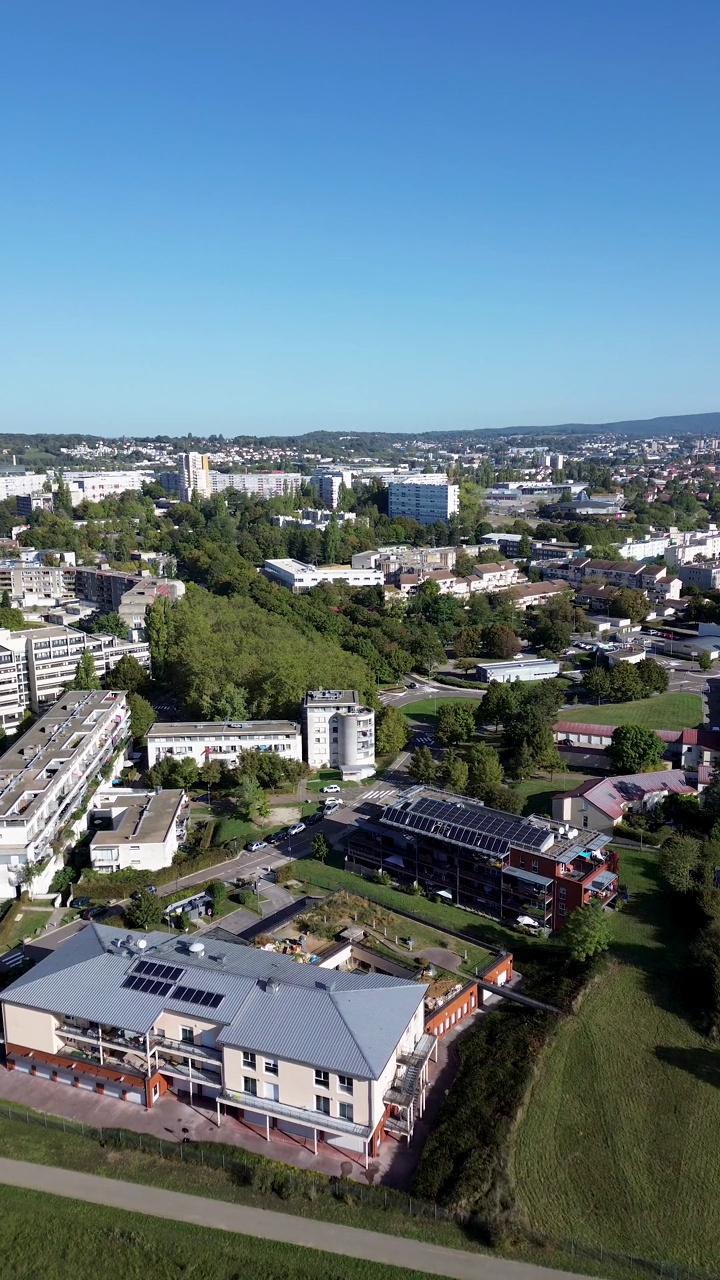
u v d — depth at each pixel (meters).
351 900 145.75
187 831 175.38
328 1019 97.44
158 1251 80.44
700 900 139.75
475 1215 85.38
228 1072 96.88
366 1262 80.00
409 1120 95.06
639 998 121.75
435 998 117.25
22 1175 89.00
